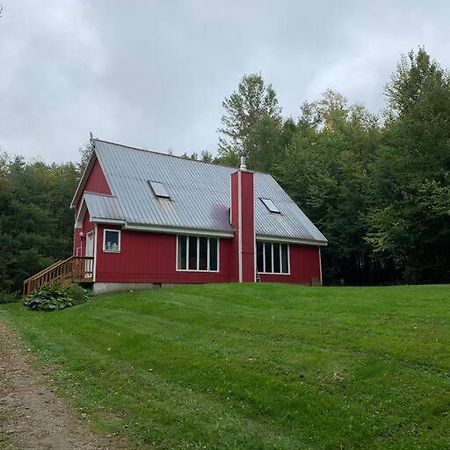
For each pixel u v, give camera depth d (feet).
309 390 22.30
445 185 74.84
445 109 78.13
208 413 21.21
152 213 68.54
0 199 100.68
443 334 27.58
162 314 43.27
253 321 36.06
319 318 34.86
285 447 17.74
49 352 34.30
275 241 81.20
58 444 18.78
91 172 79.92
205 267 73.00
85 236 73.51
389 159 85.81
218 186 84.84
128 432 19.86
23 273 96.68
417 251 82.02
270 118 148.87
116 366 29.68
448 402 19.70
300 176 118.21
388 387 21.65
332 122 153.28
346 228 102.27
